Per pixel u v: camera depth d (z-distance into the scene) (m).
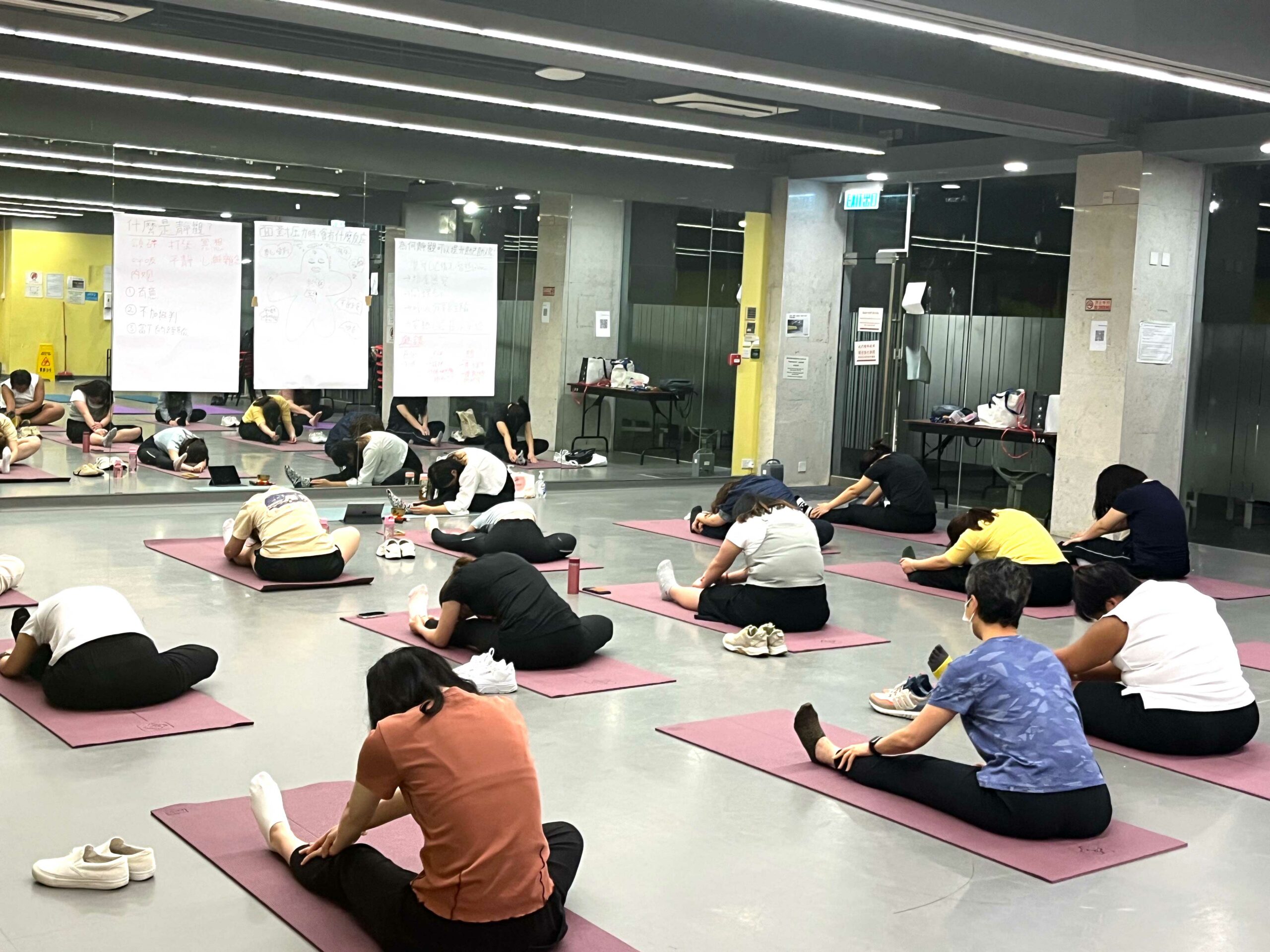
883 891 3.62
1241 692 5.00
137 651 4.98
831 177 12.77
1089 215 10.55
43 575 7.44
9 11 7.81
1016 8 6.12
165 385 10.47
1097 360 10.55
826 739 4.66
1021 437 11.43
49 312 9.91
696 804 4.26
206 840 3.76
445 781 2.94
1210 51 6.94
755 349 13.54
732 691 5.68
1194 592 5.12
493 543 8.51
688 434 13.29
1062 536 10.88
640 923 3.36
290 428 11.02
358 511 10.03
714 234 13.16
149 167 10.11
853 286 13.65
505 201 11.87
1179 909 3.58
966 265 12.38
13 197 9.60
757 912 3.46
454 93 9.41
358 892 3.16
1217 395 10.73
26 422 10.20
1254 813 4.41
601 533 10.02
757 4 7.55
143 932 3.19
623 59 7.32
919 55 8.35
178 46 8.36
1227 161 10.40
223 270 10.55
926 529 10.66
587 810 4.18
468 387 11.87
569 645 5.83
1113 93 9.77
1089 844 4.00
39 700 5.00
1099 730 5.07
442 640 5.96
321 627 6.53
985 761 4.20
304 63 8.73
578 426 12.61
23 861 3.59
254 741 4.73
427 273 11.51
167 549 8.38
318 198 10.90
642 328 12.84
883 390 13.30
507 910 2.95
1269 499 10.41
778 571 6.80
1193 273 10.75
